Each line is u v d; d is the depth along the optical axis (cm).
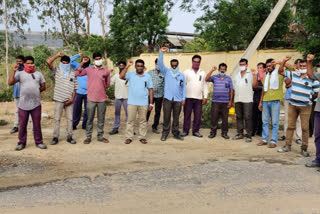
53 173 481
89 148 645
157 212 347
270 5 1489
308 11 1157
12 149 622
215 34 1557
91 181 447
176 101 741
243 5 1462
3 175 470
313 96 645
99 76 682
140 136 713
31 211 346
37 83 621
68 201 375
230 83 774
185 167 521
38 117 628
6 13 1622
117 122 809
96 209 353
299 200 386
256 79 739
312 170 516
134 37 2250
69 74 668
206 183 443
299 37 1234
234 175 481
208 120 1015
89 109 681
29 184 433
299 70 627
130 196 392
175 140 746
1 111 1159
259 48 1548
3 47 1778
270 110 697
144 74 703
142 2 2300
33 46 2025
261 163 554
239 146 696
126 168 511
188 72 775
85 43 2319
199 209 356
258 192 411
